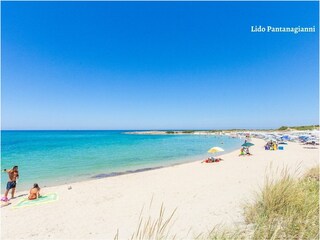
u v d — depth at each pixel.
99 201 9.30
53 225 6.82
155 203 8.27
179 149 37.19
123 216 7.07
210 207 6.71
